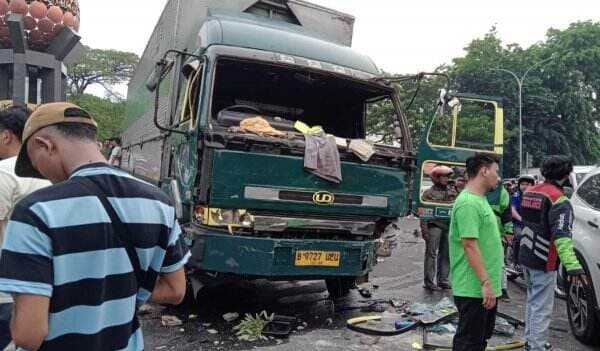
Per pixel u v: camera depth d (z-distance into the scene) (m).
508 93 35.72
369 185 5.49
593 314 4.84
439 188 6.87
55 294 1.52
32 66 15.64
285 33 6.00
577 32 38.78
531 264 4.30
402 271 8.72
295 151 5.12
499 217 6.42
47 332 1.51
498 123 6.18
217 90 6.45
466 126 6.17
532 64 36.56
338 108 7.07
